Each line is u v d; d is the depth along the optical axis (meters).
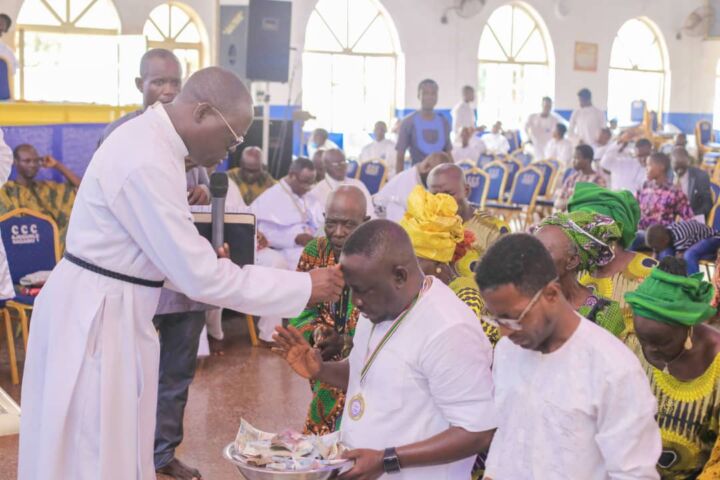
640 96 20.14
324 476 2.06
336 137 16.36
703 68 20.70
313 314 2.98
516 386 1.99
